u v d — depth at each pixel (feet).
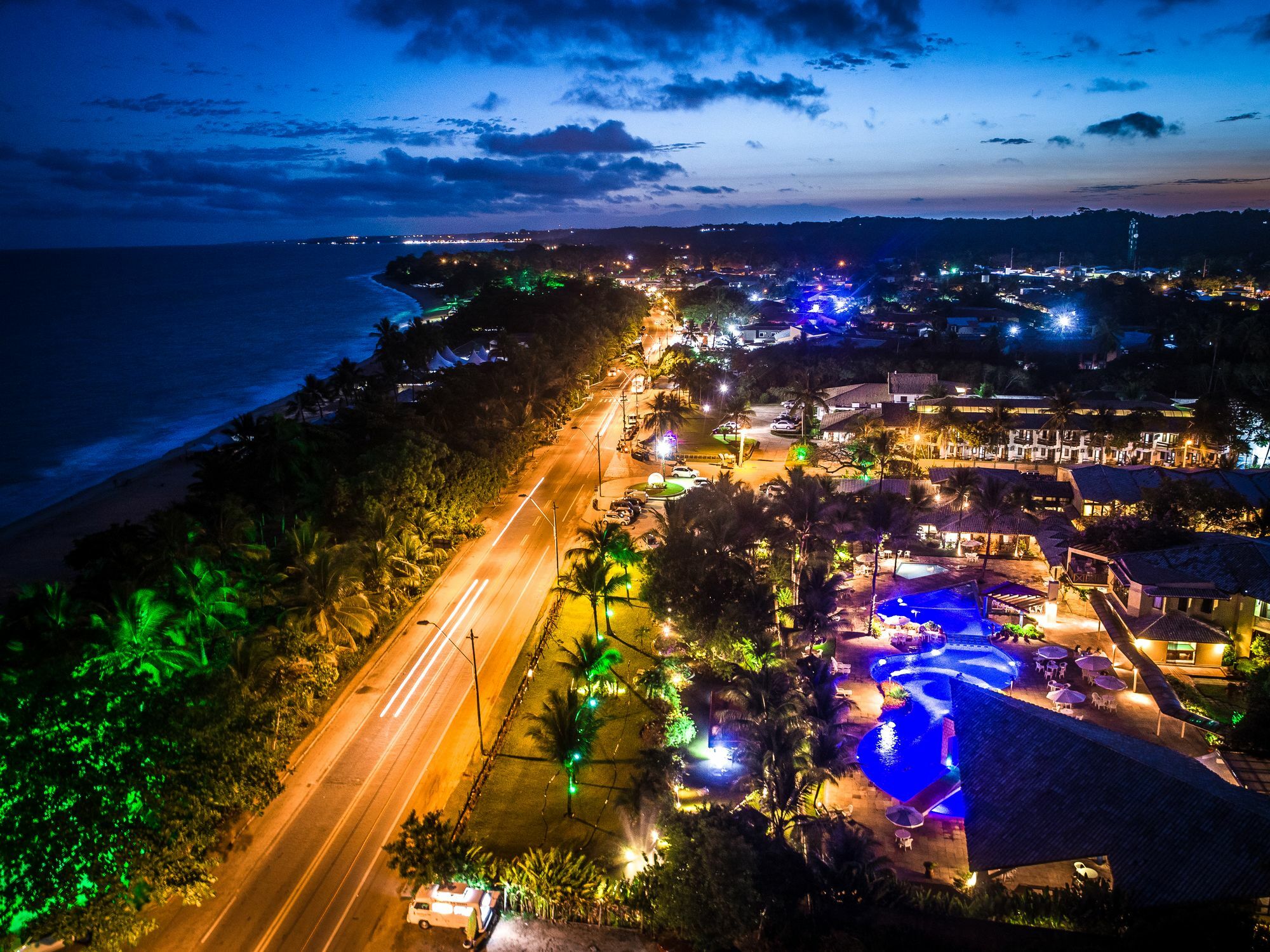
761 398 545.85
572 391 502.79
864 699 191.83
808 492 229.86
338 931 130.31
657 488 348.18
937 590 245.86
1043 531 255.29
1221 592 197.06
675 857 119.34
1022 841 125.08
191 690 138.00
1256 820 112.78
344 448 324.19
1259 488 287.89
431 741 180.96
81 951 122.62
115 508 362.12
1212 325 612.29
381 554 219.41
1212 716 176.86
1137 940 105.50
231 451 325.83
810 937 110.11
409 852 136.67
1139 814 120.57
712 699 181.78
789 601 230.07
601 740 182.19
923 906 118.52
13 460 452.76
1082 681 195.83
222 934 130.11
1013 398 422.82
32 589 184.03
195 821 126.52
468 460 302.45
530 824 155.53
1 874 108.47
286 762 164.55
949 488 278.67
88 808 115.44
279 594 187.52
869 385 480.23
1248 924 103.60
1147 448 367.45
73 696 124.88
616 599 226.99
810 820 126.41
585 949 124.36
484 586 259.19
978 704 149.38
